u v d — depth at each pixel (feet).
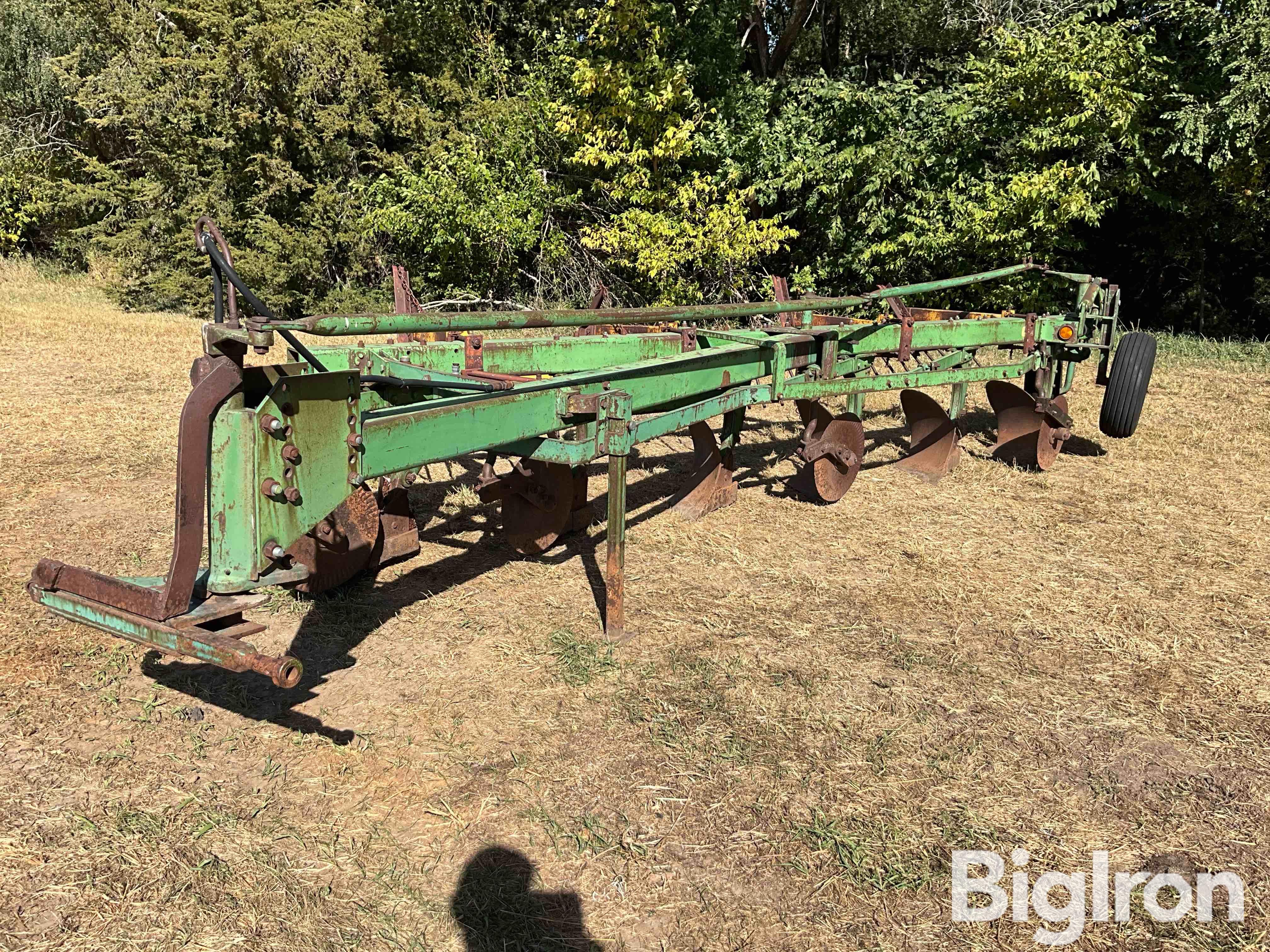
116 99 63.00
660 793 10.64
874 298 20.59
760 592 16.25
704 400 18.33
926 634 14.75
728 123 57.36
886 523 20.06
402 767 11.03
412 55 65.16
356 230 60.49
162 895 8.87
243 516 9.22
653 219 53.98
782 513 20.71
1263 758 11.55
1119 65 47.01
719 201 57.52
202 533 9.02
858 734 11.89
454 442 11.77
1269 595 16.42
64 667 13.03
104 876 9.08
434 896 9.02
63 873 9.09
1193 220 55.36
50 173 76.84
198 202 60.13
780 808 10.42
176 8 60.70
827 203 56.13
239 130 60.23
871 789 10.78
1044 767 11.30
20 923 8.46
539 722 12.01
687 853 9.70
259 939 8.41
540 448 13.96
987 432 29.01
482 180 56.95
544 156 61.36
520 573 16.97
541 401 13.26
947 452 23.86
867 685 13.12
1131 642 14.56
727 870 9.47
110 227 68.85
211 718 11.97
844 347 20.79
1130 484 23.25
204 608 9.14
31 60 74.49
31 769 10.74
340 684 12.91
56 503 19.77
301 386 9.41
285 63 59.82
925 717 12.32
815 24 78.23
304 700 12.46
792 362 19.19
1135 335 24.86
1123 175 49.96
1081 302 24.64
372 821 10.08
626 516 20.29
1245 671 13.70
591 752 11.39
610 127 56.65
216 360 9.21
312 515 9.76
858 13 69.31
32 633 13.96
